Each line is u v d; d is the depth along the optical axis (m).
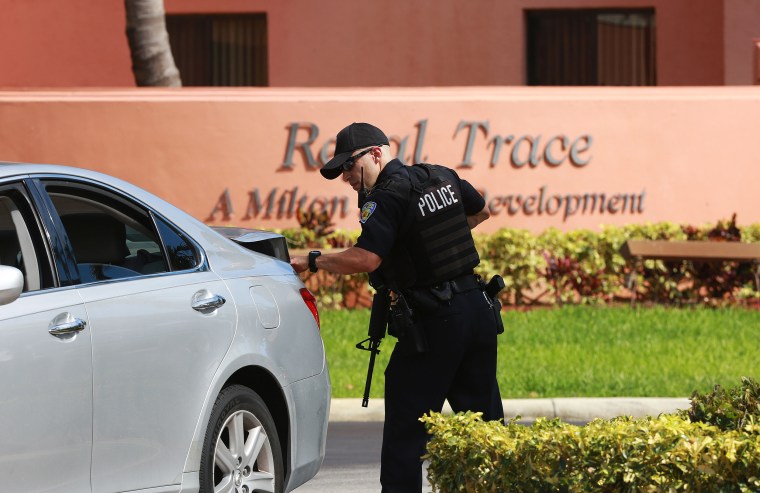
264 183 51.03
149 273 18.39
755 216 52.88
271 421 19.64
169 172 50.72
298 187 51.06
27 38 63.91
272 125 50.91
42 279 16.78
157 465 17.50
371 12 63.19
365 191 19.34
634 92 52.47
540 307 49.06
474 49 62.59
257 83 65.50
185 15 65.12
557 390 33.00
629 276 49.72
